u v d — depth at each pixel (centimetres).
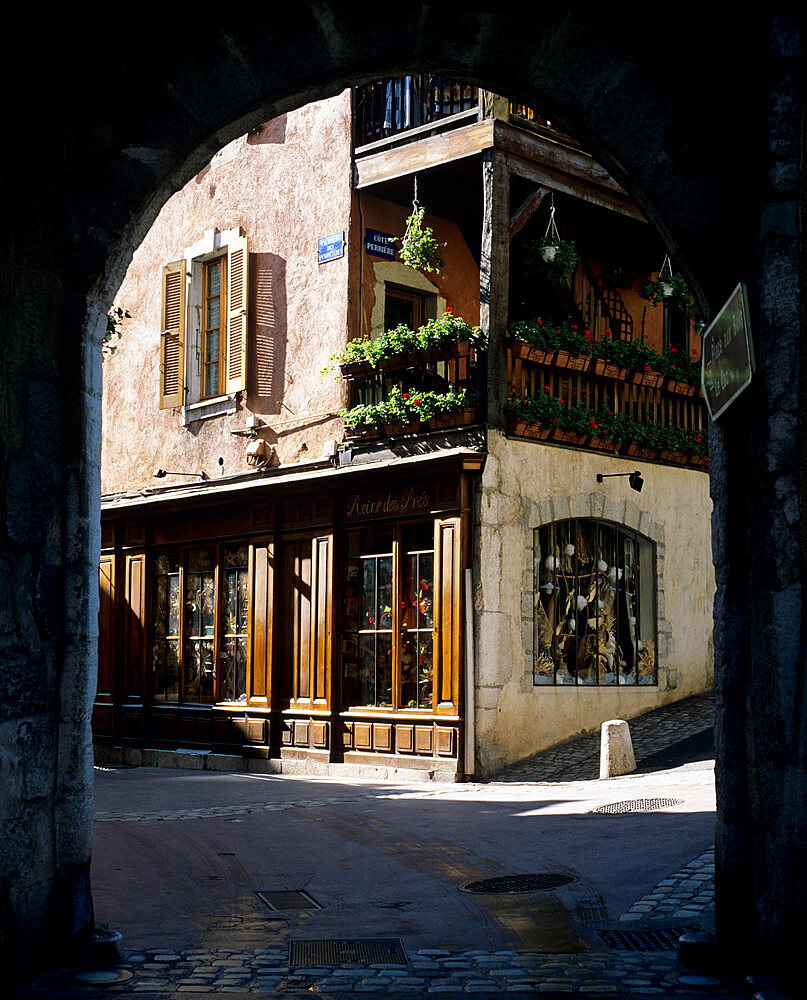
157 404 1891
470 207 1642
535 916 659
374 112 1585
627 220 1598
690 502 1659
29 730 530
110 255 588
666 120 547
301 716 1572
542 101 573
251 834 998
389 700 1470
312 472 1592
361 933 628
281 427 1658
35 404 551
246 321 1706
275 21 570
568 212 1580
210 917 674
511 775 1355
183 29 579
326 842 948
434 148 1480
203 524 1766
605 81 555
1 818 500
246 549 1689
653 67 548
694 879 712
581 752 1410
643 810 1005
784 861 462
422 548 1441
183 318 1828
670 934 592
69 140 587
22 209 542
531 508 1443
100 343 603
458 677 1366
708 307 547
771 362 487
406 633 1449
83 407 581
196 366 1828
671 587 1617
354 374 1532
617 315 1725
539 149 1469
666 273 1627
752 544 509
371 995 499
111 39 576
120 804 1233
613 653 1545
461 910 685
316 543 1573
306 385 1627
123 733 1873
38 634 543
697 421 1689
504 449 1416
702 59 539
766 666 486
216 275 1814
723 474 532
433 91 1529
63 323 582
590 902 684
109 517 1919
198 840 968
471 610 1373
